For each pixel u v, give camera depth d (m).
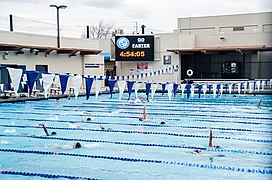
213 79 21.62
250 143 6.87
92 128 8.62
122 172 4.99
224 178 4.71
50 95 16.20
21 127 8.77
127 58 22.70
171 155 5.93
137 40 22.48
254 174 4.88
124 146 6.63
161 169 5.14
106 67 26.77
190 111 11.93
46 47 16.45
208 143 6.89
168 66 22.45
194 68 23.55
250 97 16.83
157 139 7.31
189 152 6.14
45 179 4.70
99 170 5.09
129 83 11.92
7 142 6.98
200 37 23.19
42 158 5.75
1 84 14.00
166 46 22.41
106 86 22.19
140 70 22.95
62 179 4.70
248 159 5.65
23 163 5.45
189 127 8.80
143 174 4.89
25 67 16.23
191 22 24.94
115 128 8.61
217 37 22.78
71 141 7.09
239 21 23.73
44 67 17.39
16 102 14.48
